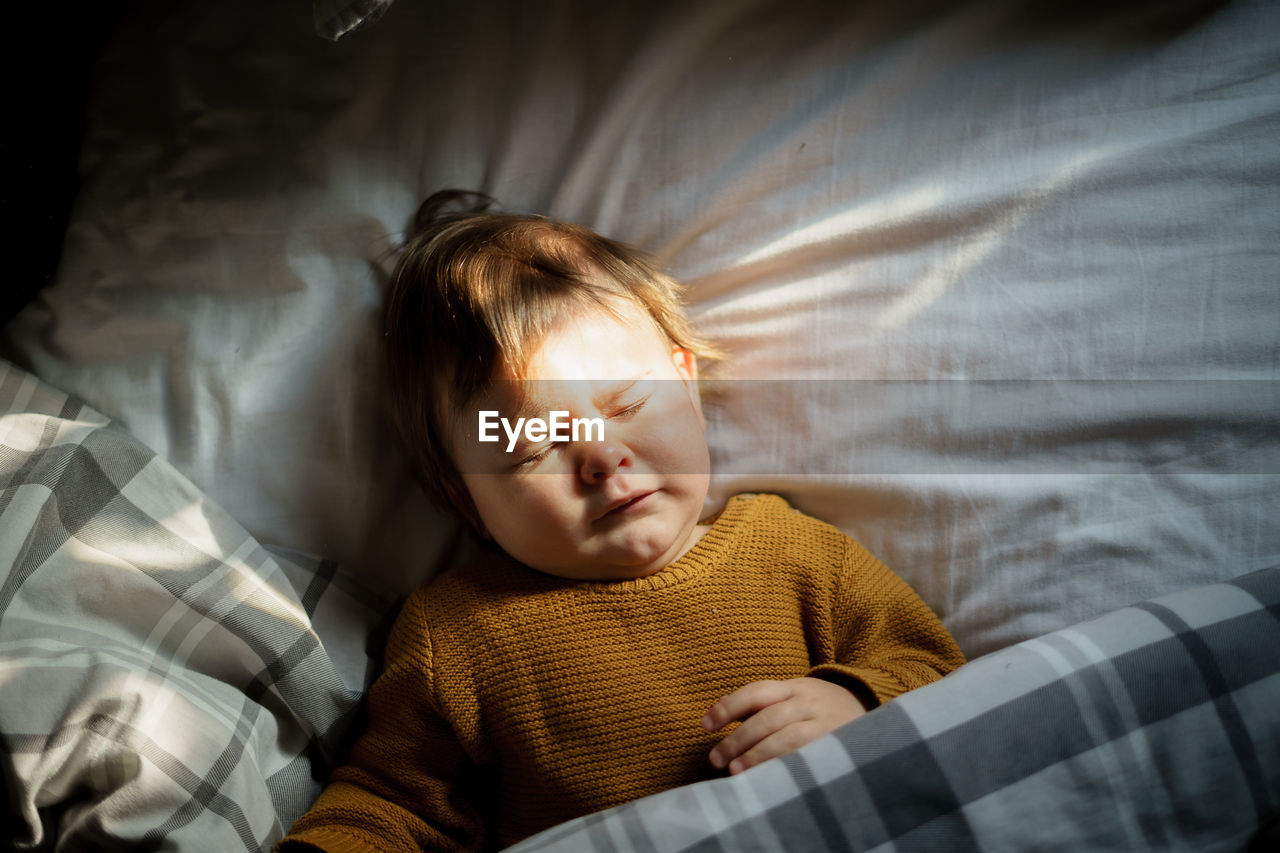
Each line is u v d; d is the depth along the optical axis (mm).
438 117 625
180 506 560
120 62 636
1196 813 429
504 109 626
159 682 490
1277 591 464
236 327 611
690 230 606
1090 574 551
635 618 537
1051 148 564
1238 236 539
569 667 531
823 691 492
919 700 444
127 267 615
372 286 616
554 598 542
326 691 549
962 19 579
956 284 572
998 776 427
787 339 595
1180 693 440
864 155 586
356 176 620
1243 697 441
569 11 621
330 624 586
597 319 542
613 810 443
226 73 630
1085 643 452
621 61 613
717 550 554
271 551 600
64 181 638
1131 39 559
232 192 619
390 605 614
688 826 429
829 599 559
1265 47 542
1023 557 562
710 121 604
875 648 547
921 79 583
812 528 576
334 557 615
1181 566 539
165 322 609
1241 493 533
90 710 469
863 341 584
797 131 592
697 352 597
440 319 558
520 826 542
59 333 609
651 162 611
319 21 555
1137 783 430
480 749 542
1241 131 541
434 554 622
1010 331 564
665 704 525
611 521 523
